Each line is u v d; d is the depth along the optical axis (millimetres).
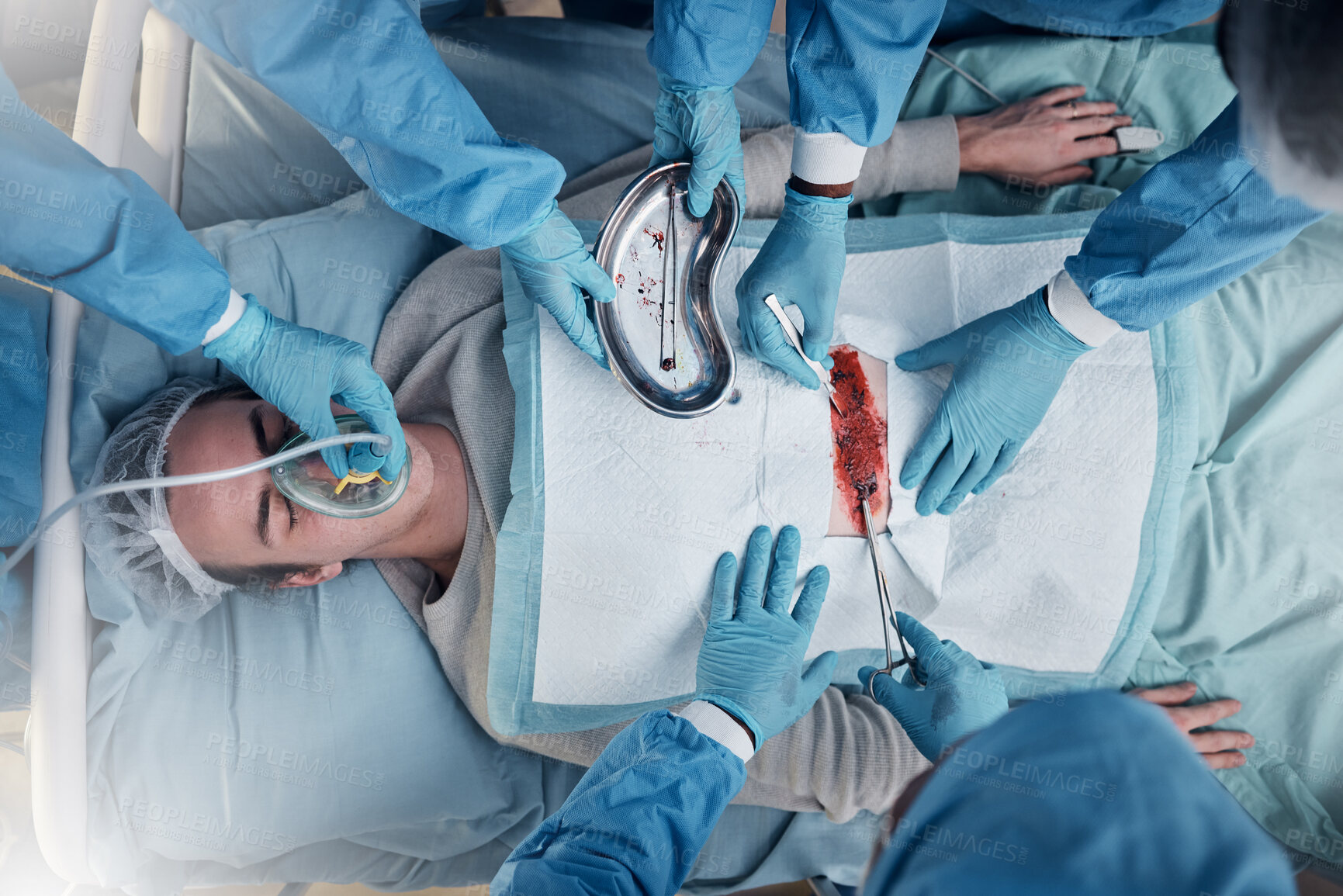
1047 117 1666
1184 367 1370
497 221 1038
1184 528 1444
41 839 1224
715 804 1062
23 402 1308
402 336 1496
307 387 1133
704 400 1214
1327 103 587
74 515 1237
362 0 906
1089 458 1360
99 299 967
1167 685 1492
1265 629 1441
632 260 1187
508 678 1328
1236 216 982
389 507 1292
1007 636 1406
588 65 1713
